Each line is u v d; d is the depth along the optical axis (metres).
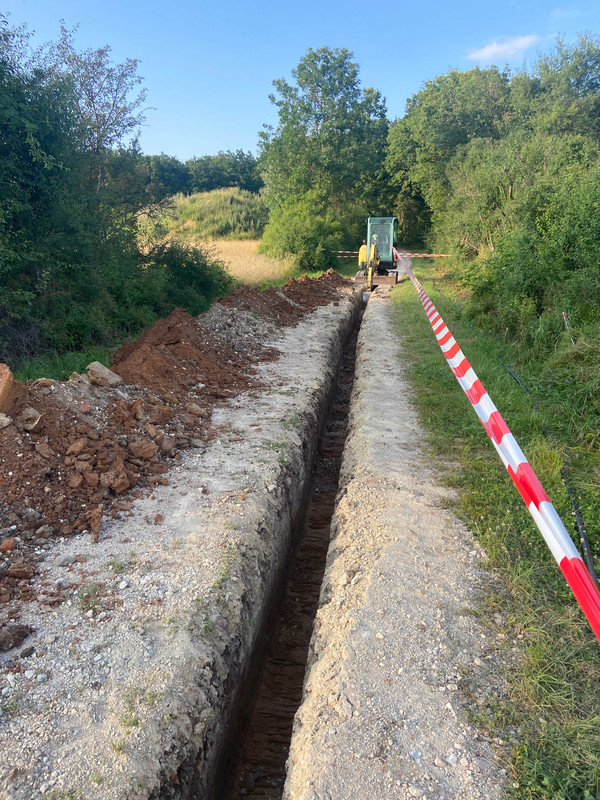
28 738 2.73
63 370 8.38
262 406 7.57
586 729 2.69
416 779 2.50
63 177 10.01
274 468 5.73
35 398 5.36
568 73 25.22
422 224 42.56
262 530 4.83
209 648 3.49
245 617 4.04
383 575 3.92
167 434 6.17
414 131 31.95
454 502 4.93
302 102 34.50
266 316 12.77
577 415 6.22
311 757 2.65
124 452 5.47
